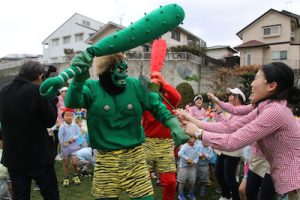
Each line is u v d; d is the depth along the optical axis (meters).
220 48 38.84
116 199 2.73
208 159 5.54
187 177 5.34
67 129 5.95
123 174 2.66
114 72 2.58
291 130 2.46
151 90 2.80
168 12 2.32
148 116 4.10
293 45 31.06
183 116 2.96
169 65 26.14
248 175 3.90
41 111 3.17
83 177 6.36
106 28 31.28
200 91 26.47
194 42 30.92
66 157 5.86
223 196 5.12
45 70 3.54
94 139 2.66
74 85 2.34
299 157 2.49
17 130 3.16
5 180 4.38
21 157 3.19
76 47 44.78
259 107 2.64
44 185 3.30
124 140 2.66
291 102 2.65
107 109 2.59
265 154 2.65
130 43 2.24
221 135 2.42
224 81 24.20
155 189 5.71
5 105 3.18
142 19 2.29
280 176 2.52
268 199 3.54
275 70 2.55
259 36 32.69
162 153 4.15
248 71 23.86
